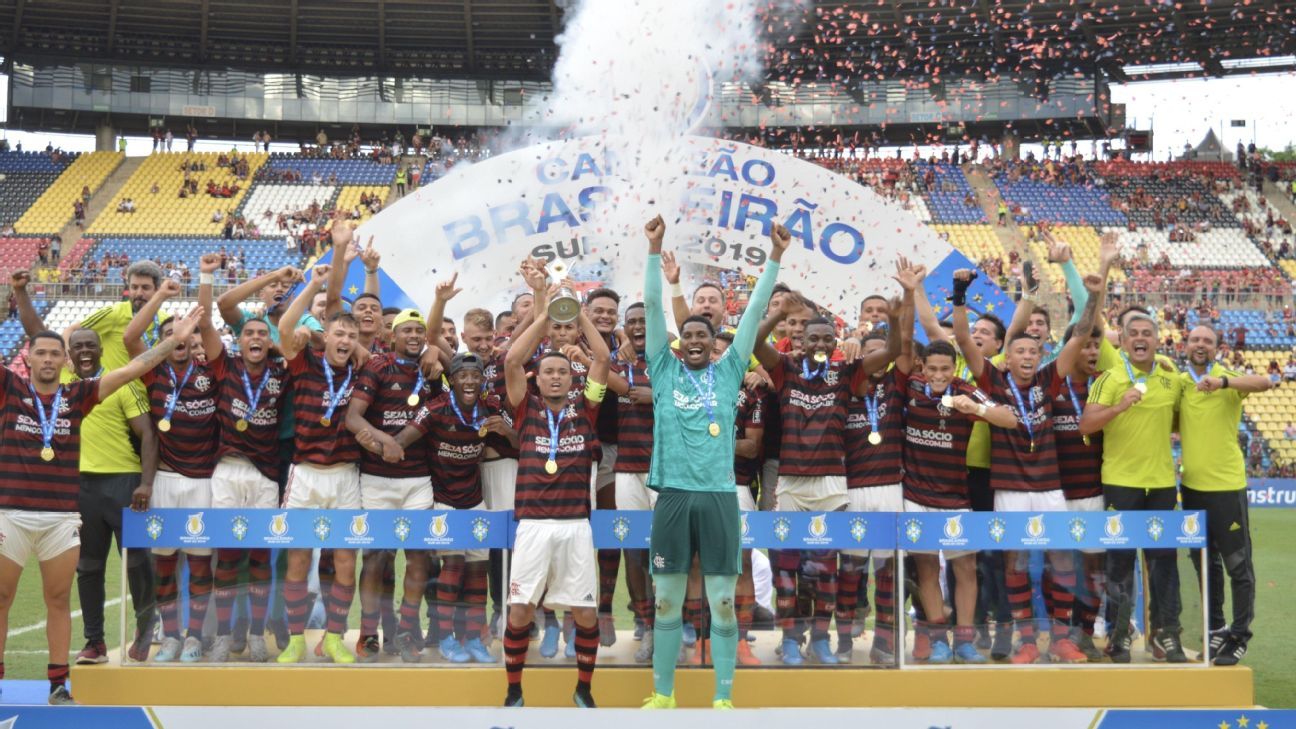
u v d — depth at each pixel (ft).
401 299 28.45
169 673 20.16
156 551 20.56
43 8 99.91
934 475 21.49
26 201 103.81
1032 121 112.27
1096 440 22.41
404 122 114.01
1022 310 24.17
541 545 19.43
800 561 20.54
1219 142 124.57
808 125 111.24
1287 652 27.55
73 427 20.24
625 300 28.96
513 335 23.47
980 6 94.68
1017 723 18.28
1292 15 94.27
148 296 23.58
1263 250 99.04
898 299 20.76
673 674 18.99
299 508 20.59
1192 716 18.61
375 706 19.52
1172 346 81.41
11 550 19.75
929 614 20.47
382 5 99.55
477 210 28.60
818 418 21.52
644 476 22.04
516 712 17.92
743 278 45.88
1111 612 20.61
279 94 112.78
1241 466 22.24
